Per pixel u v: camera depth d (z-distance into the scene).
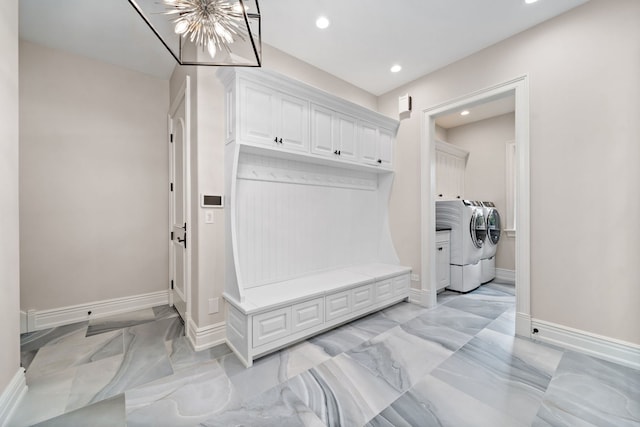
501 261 4.64
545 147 2.36
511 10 2.26
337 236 3.28
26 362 2.04
